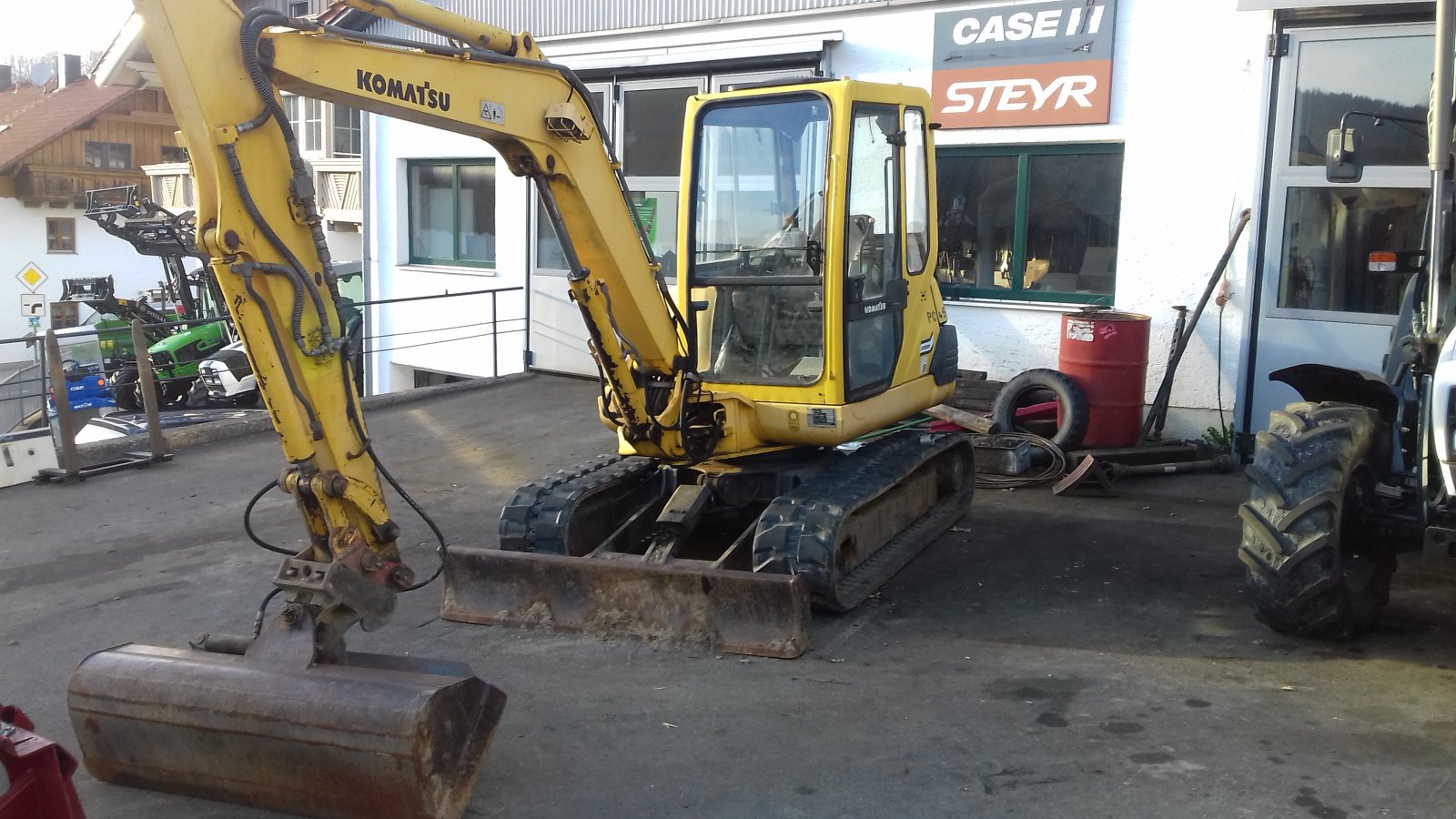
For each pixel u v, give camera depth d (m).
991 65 9.48
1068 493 7.76
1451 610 5.35
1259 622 5.26
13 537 7.38
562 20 12.28
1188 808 3.59
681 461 5.69
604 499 6.09
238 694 3.60
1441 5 4.45
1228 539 6.65
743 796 3.77
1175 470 8.19
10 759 2.94
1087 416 8.22
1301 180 8.21
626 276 5.13
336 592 3.62
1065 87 9.13
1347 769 3.81
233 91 3.48
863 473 5.92
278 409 3.59
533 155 4.69
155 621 5.75
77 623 5.75
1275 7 7.84
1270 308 8.43
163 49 3.34
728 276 5.79
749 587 4.98
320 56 3.76
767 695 4.56
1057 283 9.53
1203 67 8.56
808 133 5.57
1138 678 4.65
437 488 8.36
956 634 5.21
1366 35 7.87
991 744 4.09
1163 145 8.79
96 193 18.75
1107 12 8.84
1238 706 4.34
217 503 8.12
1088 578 5.99
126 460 9.32
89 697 3.81
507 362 13.38
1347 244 8.15
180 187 25.33
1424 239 5.11
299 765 3.55
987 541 6.68
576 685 4.70
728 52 10.99
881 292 6.02
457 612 5.47
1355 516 4.89
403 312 14.35
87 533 7.43
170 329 18.28
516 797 3.80
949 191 9.94
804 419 5.60
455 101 4.29
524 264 12.98
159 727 3.73
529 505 5.73
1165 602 5.60
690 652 5.04
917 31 9.86
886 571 5.84
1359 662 4.75
